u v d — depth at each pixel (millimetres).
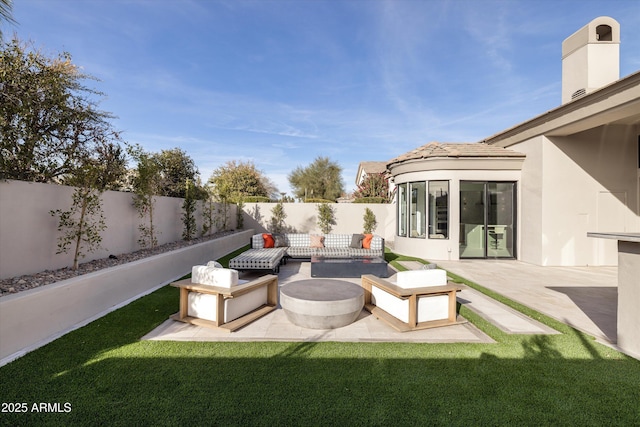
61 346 3439
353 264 7301
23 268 4574
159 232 8656
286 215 16578
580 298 5641
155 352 3320
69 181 5504
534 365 3111
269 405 2406
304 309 4035
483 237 10188
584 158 9070
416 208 10812
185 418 2242
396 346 3568
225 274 4172
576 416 2312
